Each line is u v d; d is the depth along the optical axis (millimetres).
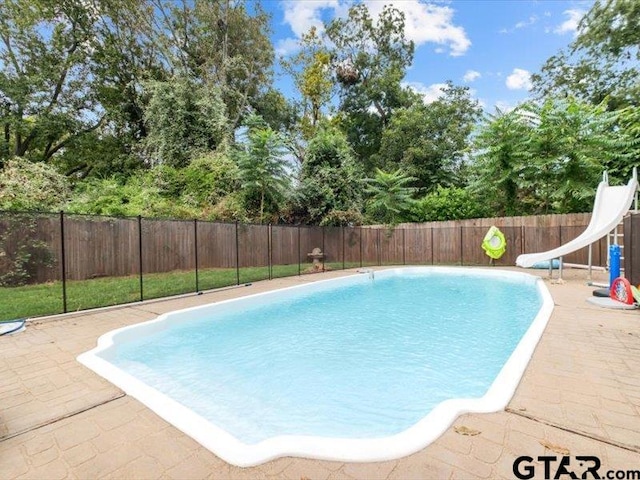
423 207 14609
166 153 14344
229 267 11953
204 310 5984
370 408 2992
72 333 4512
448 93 19844
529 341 3688
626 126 12141
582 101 14453
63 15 14688
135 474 1779
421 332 5348
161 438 2121
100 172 15938
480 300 7672
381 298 8109
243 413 2928
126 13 15664
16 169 9633
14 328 4633
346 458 1838
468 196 14047
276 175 13289
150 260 10375
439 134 18578
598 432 2029
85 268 9203
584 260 10930
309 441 1989
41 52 14414
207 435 2105
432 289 9219
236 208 12438
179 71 15609
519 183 12703
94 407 2531
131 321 5137
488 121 13102
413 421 2760
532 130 12234
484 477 1664
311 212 14578
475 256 12797
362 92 21562
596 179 11602
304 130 19656
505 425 2119
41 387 2877
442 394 3227
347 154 15922
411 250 13906
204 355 4410
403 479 1668
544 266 10828
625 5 13188
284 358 4285
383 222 15453
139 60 16953
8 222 8164
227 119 15438
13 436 2154
